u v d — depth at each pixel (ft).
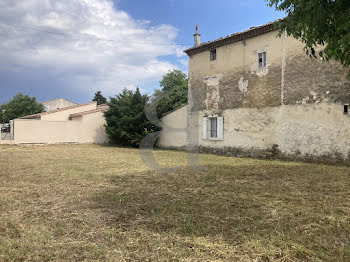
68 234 10.52
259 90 38.22
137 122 56.54
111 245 9.57
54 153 42.52
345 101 29.04
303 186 18.94
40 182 20.10
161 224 11.59
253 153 38.86
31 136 57.52
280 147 35.37
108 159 35.32
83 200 15.31
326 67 30.68
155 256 8.76
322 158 30.86
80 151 46.47
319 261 8.36
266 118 37.24
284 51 35.04
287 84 34.60
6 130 72.02
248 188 18.35
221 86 44.04
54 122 60.34
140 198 15.87
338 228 11.02
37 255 8.77
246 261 8.42
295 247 9.22
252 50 39.34
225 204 14.49
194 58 49.37
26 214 12.84
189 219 12.10
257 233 10.50
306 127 32.50
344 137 29.12
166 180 21.27
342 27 11.73
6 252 8.88
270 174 23.93
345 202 14.82
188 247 9.39
